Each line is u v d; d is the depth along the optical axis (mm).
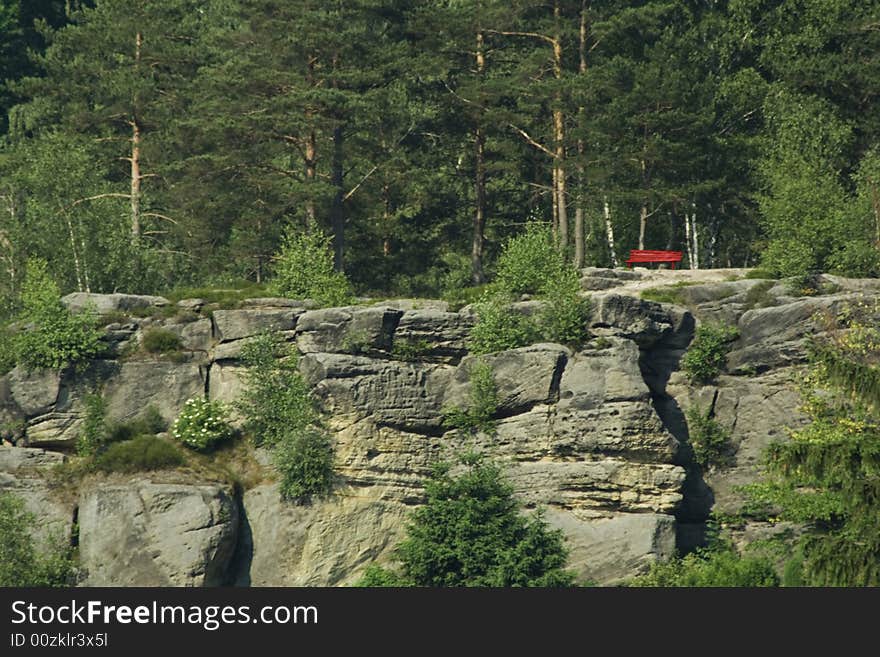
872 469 57781
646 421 81438
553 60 115688
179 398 88812
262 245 116750
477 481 79938
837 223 99125
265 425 85812
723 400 85500
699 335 86875
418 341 87750
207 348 90562
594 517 80750
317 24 112000
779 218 103188
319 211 114062
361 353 87375
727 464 84250
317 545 82375
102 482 82750
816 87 121375
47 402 87562
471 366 86000
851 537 60688
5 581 77688
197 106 114625
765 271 96250
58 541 81188
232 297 93688
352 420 84812
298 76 111188
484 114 113188
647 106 111250
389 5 118125
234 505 82812
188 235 118062
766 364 84438
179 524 80750
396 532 83625
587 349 84312
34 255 111250
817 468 58219
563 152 114500
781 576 77125
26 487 82875
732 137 116562
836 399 75750
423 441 85750
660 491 80688
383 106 114188
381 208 121250
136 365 89062
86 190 118438
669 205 120000
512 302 89500
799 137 113625
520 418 84000
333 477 83750
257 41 117312
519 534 78938
